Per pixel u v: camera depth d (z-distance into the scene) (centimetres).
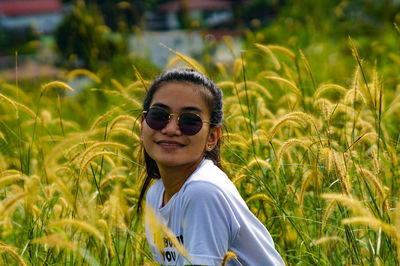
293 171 409
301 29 1165
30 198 270
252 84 450
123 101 660
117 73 910
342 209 316
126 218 336
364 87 393
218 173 261
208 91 267
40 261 333
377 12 1583
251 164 357
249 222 258
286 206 385
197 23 915
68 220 239
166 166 270
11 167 468
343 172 286
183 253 221
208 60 778
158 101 266
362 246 321
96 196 364
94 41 952
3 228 384
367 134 336
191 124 260
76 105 805
